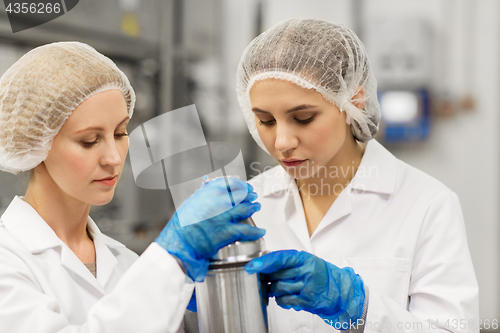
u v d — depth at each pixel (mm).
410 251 1125
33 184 979
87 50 962
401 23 2814
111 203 2176
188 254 805
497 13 2764
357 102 1154
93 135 886
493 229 2883
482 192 2883
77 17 1975
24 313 779
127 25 2143
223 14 2586
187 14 2338
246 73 1096
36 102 861
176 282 797
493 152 2840
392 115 2885
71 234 1016
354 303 953
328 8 2807
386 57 2844
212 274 802
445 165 2898
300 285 888
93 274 1027
